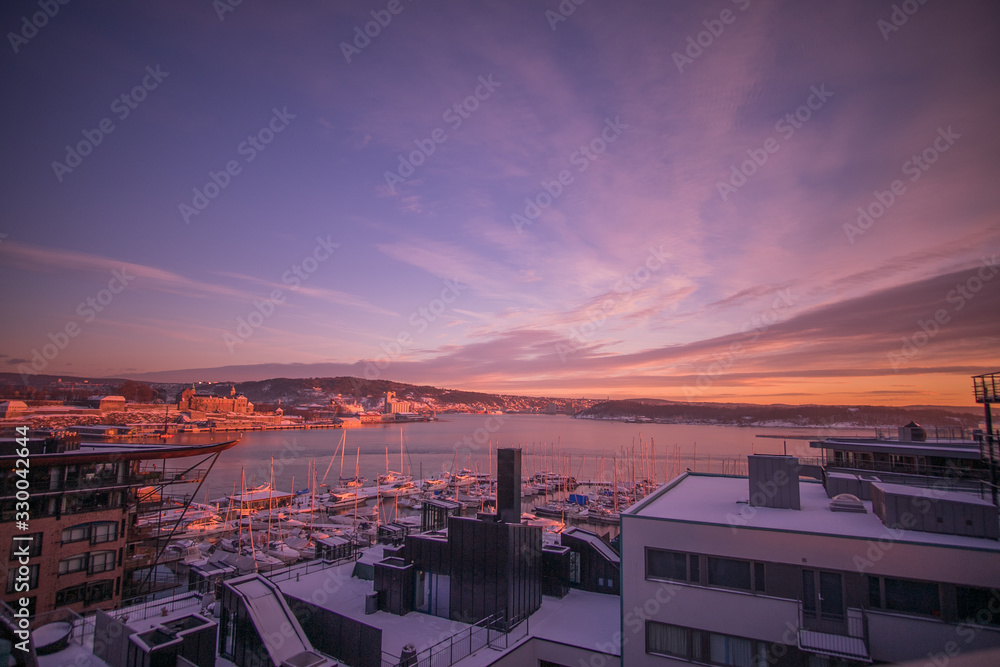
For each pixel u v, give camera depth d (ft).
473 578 92.73
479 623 86.58
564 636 86.53
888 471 115.34
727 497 98.22
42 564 130.31
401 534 133.80
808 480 116.26
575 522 384.47
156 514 246.47
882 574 67.51
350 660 80.89
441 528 132.57
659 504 91.97
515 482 96.43
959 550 64.69
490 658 78.02
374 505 445.37
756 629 72.13
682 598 77.05
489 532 92.22
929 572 65.57
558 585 104.88
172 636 73.87
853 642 66.13
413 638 86.17
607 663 80.33
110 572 143.64
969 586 63.77
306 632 87.76
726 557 75.56
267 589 87.25
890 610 66.95
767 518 80.79
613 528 365.61
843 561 69.41
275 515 382.83
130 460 149.89
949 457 109.60
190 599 102.06
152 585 157.28
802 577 71.26
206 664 75.20
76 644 84.43
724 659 73.56
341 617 83.41
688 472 127.24
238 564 179.32
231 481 554.05
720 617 74.38
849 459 120.57
